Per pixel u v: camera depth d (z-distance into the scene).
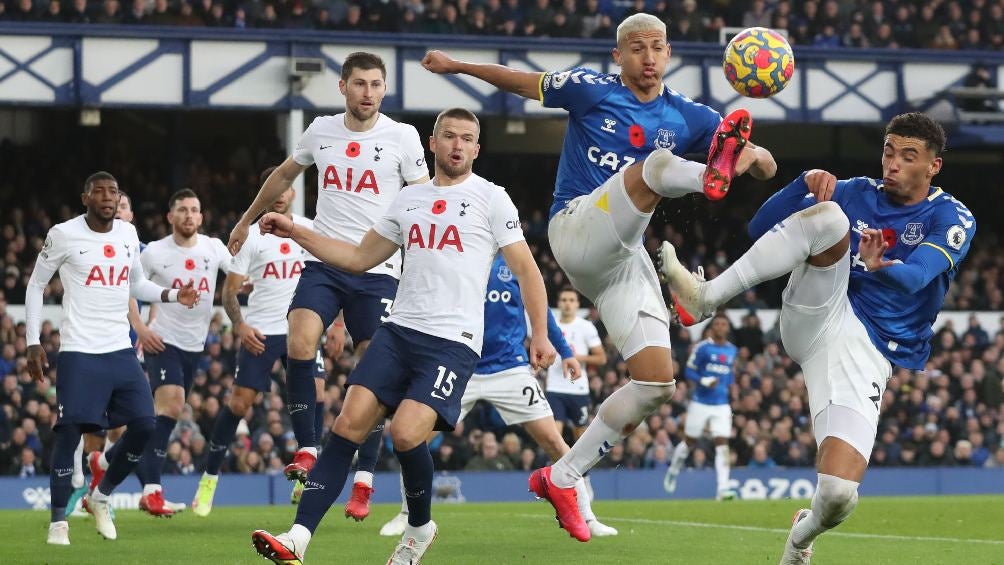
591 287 8.12
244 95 21.48
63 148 26.00
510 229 7.18
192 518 12.31
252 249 12.27
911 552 9.64
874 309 6.94
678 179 7.04
